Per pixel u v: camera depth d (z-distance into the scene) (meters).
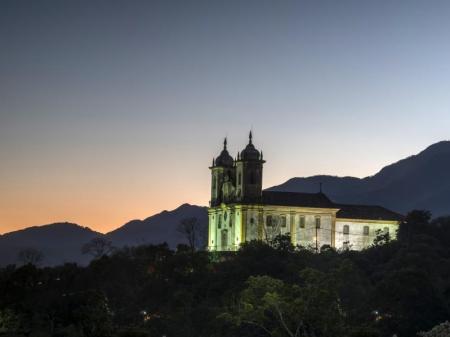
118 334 110.75
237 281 183.25
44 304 184.25
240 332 152.50
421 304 157.12
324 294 130.75
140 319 172.50
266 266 190.25
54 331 166.75
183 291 181.88
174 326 161.25
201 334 159.50
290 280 181.75
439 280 181.50
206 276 194.38
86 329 156.75
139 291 193.75
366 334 113.50
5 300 195.88
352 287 161.25
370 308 156.62
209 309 165.12
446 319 156.12
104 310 162.25
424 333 114.00
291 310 129.12
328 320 129.88
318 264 192.50
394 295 158.25
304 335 130.00
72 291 199.75
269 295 127.19
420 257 192.50
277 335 131.00
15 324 160.25
